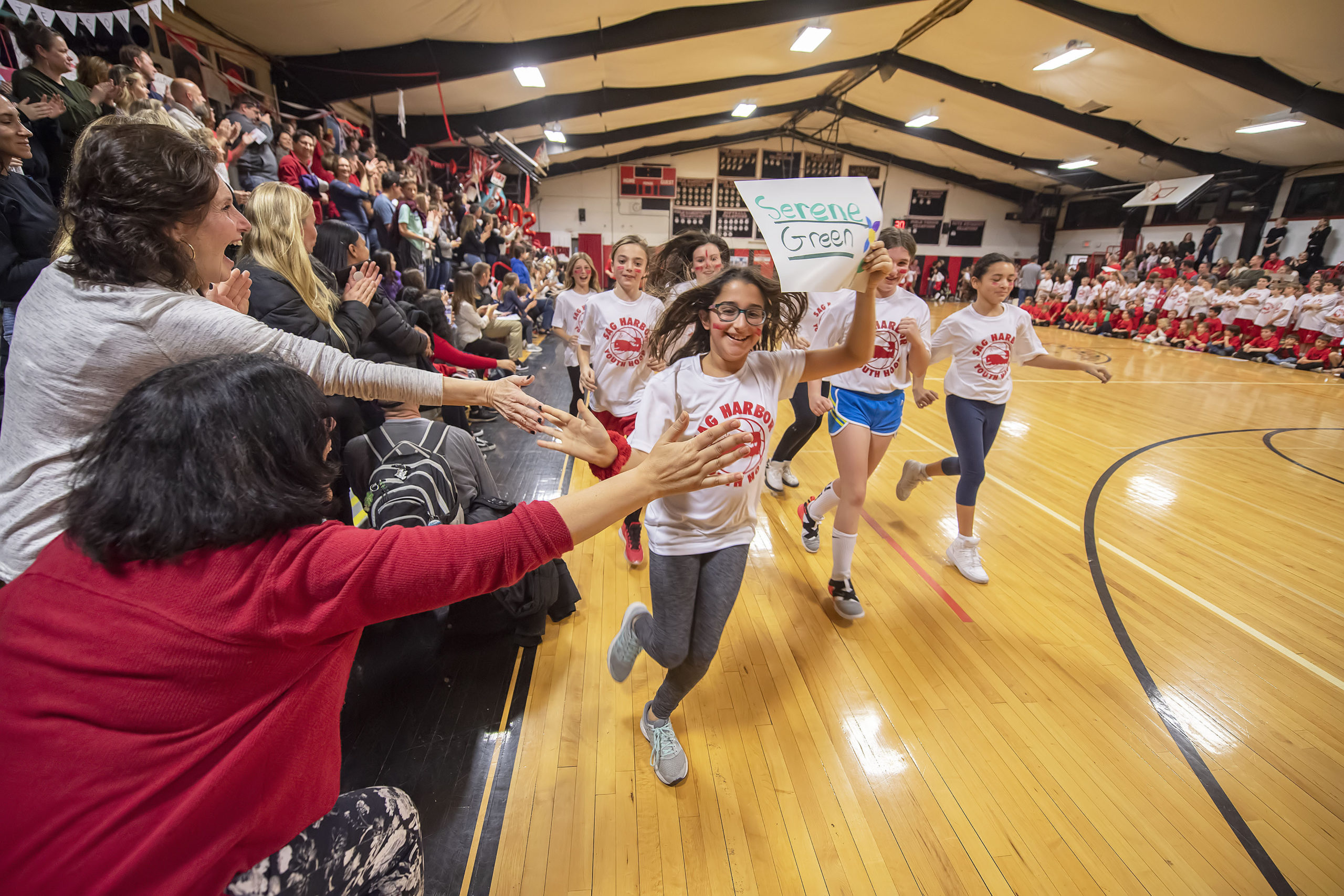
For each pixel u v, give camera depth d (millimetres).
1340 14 7125
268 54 6664
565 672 2289
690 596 1656
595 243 20234
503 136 12086
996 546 3406
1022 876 1593
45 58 2695
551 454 4660
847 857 1630
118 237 903
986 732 2068
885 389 2654
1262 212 13461
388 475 1924
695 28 7836
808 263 1469
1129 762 1959
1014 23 8789
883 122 15633
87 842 584
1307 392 7805
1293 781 1904
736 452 870
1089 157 14875
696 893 1528
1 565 939
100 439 681
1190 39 8344
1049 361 2971
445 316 4027
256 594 649
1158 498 4156
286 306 1908
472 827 1671
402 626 2518
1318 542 3508
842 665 2395
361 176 6359
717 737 2020
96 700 604
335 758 825
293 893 759
